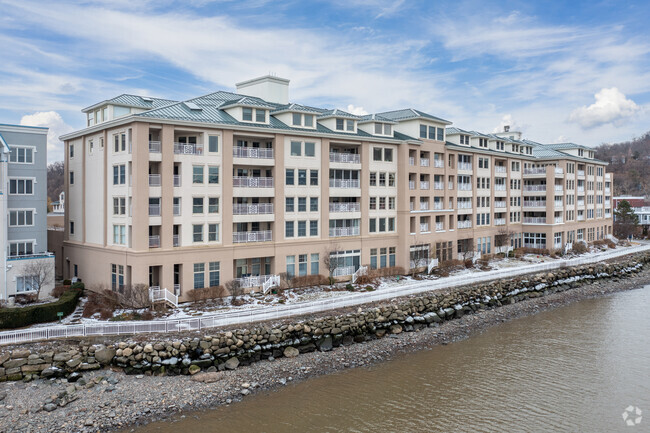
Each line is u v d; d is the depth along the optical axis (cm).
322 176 5025
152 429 2456
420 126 5991
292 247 4803
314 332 3628
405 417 2692
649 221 11400
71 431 2384
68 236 5000
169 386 2894
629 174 18638
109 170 4297
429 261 5828
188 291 4109
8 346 2916
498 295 5247
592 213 9531
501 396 2975
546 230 7912
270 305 4059
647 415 2752
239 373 3153
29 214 4281
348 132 5272
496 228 7444
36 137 4322
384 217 5662
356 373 3278
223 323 3434
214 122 4234
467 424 2633
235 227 4566
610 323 4600
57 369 2877
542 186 8000
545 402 2903
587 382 3195
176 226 4156
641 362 3556
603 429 2597
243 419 2605
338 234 5203
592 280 6538
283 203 4725
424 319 4328
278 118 4978
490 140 7525
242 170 4669
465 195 6831
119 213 4162
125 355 3006
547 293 5806
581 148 9081
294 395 2908
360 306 4131
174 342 3094
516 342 4000
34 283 4038
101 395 2734
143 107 4631
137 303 3750
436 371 3347
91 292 4378
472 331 4294
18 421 2427
